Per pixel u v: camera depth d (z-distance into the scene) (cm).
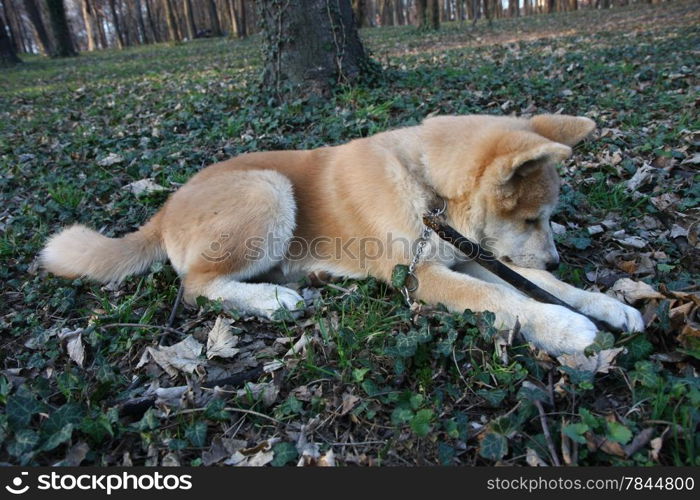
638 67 223
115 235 113
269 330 80
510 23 740
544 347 69
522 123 83
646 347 63
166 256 97
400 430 58
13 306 89
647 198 104
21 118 244
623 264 85
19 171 148
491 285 76
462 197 79
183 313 86
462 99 178
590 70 217
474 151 77
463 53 355
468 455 56
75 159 157
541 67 242
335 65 189
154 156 146
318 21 184
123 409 62
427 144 83
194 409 61
